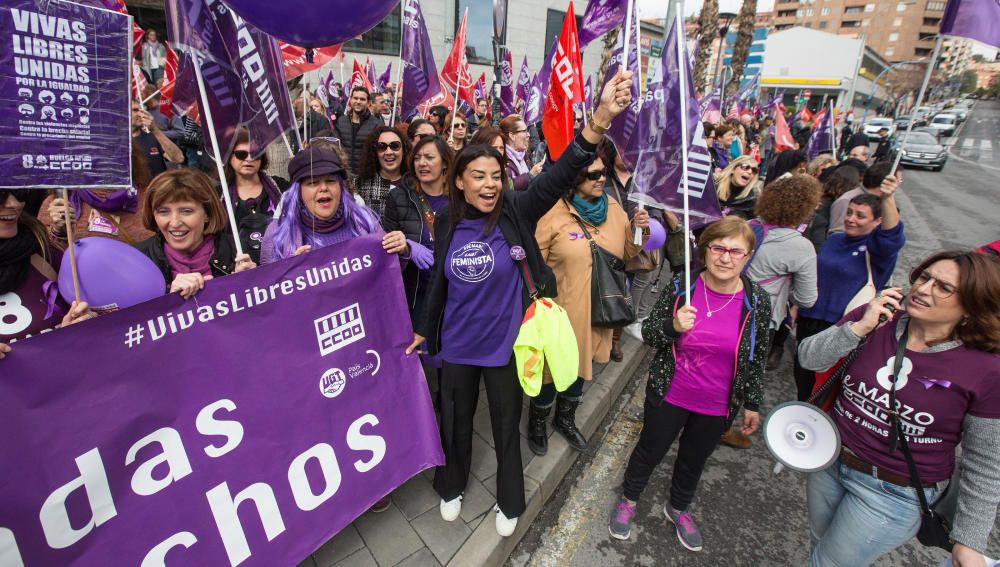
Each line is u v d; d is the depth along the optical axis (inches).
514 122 195.5
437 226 92.4
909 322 68.4
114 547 62.3
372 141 135.7
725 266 82.2
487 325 88.3
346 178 95.0
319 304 81.0
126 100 61.7
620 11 125.7
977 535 63.2
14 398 55.1
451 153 119.0
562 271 111.3
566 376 86.5
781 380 173.9
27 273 69.8
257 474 74.3
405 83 172.1
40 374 56.6
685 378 91.8
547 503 114.4
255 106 82.9
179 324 66.9
